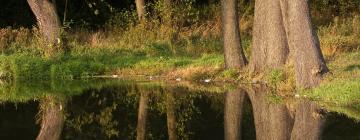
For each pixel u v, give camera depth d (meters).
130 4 34.72
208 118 14.12
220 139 11.77
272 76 18.48
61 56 24.12
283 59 18.95
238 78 20.23
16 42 26.62
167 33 28.30
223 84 19.94
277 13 18.86
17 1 32.88
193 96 17.55
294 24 16.25
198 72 21.41
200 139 11.82
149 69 23.22
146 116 14.62
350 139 11.12
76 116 14.67
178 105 16.08
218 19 32.12
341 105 14.64
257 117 13.98
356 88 14.79
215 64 22.30
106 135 12.38
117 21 30.62
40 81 22.36
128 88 19.62
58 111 15.40
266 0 19.09
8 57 23.67
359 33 26.83
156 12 29.95
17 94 18.78
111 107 15.95
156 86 20.02
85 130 12.92
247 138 11.75
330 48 22.92
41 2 24.77
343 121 12.84
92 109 15.69
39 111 15.38
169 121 13.90
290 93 16.89
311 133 11.82
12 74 23.05
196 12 31.72
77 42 26.88
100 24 33.56
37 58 23.84
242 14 33.25
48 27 24.81
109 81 21.77
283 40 18.88
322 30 27.92
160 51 26.66
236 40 20.69
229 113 14.68
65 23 28.69
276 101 15.88
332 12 34.03
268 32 19.17
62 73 23.02
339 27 28.97
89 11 33.56
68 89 19.75
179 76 21.80
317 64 16.14
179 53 26.44
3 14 32.59
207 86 19.69
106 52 25.84
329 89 15.31
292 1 16.23
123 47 27.11
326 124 12.60
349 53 22.39
